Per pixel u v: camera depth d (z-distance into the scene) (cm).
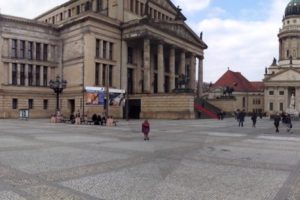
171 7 8944
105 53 6625
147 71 6612
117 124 4234
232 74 13588
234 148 1945
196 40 8706
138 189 888
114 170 1203
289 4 13625
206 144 2138
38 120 5650
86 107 6084
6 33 6309
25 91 6575
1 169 1230
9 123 4516
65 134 2747
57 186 976
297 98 11950
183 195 862
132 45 7325
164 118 6009
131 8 7412
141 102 6406
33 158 1482
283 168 1319
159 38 6975
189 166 1320
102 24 6494
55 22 9012
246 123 5159
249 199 862
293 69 11969
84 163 1353
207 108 7694
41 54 6875
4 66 6322
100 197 854
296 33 12975
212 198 858
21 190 930
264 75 13038
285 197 889
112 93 4572
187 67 9681
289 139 2556
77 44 6519
